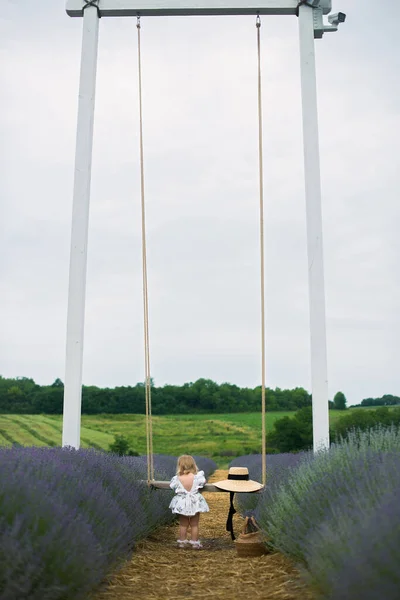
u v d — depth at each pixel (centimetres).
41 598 274
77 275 605
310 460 512
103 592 347
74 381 591
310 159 611
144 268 590
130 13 650
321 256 593
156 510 582
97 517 381
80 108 635
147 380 596
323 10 645
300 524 374
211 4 639
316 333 581
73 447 560
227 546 549
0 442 512
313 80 627
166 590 362
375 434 488
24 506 303
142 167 603
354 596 241
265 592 351
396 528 252
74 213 615
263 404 554
